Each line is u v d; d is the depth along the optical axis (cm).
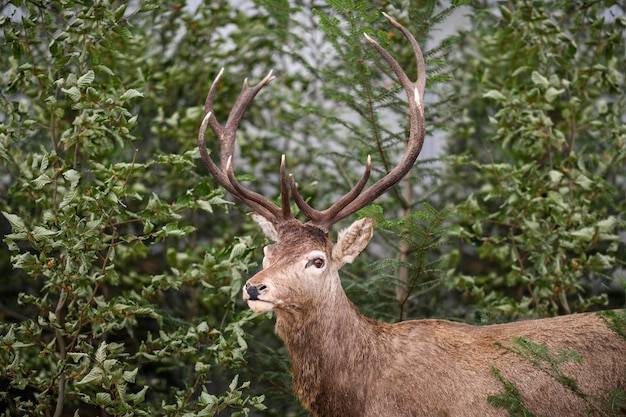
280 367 931
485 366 666
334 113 1036
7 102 800
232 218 1116
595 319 684
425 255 789
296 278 639
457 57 1160
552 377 639
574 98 923
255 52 1133
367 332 682
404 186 979
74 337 760
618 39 945
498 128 912
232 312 813
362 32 785
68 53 796
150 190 1076
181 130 1001
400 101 850
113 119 757
